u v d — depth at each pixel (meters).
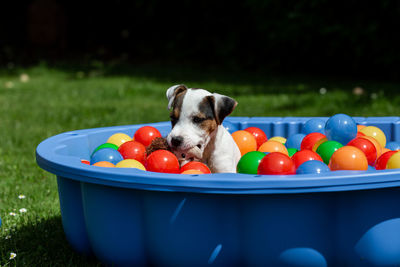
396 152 1.80
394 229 1.64
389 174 1.59
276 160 1.74
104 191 1.69
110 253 1.72
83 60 6.22
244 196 1.63
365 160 1.77
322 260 1.64
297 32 4.56
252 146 2.14
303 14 4.44
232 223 1.64
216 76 4.95
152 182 1.62
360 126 2.21
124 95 3.92
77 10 6.68
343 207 1.63
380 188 1.61
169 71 5.39
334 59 4.86
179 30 6.26
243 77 4.86
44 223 1.93
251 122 2.33
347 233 1.64
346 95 3.42
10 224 1.92
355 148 1.78
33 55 6.33
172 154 1.84
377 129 2.15
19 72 5.45
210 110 1.88
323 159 1.94
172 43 6.18
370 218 1.63
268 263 1.64
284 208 1.61
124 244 1.70
